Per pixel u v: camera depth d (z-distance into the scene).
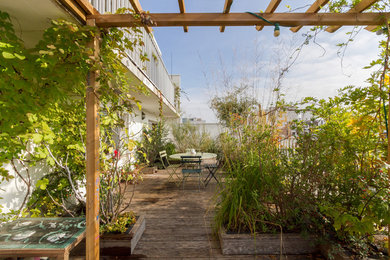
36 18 1.47
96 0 2.02
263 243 2.07
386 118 1.82
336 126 2.22
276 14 1.64
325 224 2.04
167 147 7.89
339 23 1.68
